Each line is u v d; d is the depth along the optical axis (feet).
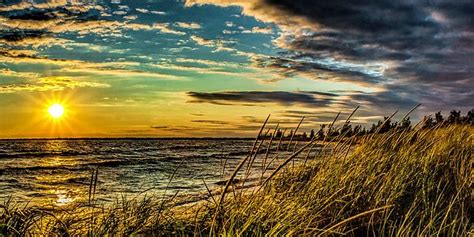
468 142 22.82
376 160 17.87
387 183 15.78
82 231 12.80
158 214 13.51
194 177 56.49
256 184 15.72
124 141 300.61
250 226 12.14
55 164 105.19
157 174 72.90
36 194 51.13
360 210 14.57
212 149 186.91
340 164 17.42
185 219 13.83
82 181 65.21
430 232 13.42
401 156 18.21
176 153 153.38
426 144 20.67
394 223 14.24
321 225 14.03
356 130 18.44
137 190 44.62
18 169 92.38
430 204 15.52
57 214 14.89
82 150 181.27
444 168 18.66
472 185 17.40
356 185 15.19
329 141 18.34
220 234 11.63
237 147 202.18
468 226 14.14
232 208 13.50
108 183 59.00
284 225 11.70
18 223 12.90
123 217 13.53
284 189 17.10
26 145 243.81
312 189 15.44
